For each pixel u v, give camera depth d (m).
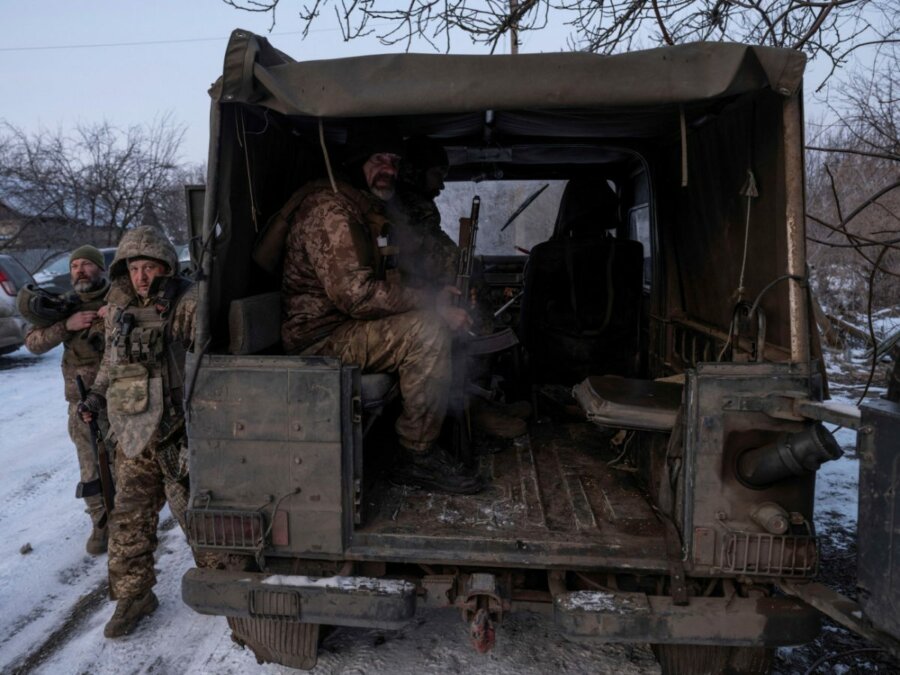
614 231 5.05
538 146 3.89
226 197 2.38
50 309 3.54
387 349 2.59
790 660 2.62
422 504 2.50
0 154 18.05
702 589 2.19
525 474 2.85
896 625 1.71
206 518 2.25
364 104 2.09
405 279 3.18
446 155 3.61
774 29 4.05
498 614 2.22
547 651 2.70
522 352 4.23
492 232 4.93
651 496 2.56
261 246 2.77
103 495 3.08
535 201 4.89
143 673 2.66
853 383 6.97
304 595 2.20
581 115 3.10
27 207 17.98
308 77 2.11
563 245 3.92
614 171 4.71
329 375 2.18
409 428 2.63
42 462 5.35
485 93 2.07
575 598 2.11
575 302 3.95
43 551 3.83
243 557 2.37
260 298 2.58
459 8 4.16
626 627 2.05
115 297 2.92
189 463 2.28
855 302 8.76
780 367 2.06
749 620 2.05
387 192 2.98
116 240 18.12
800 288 2.09
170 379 2.76
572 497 2.58
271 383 2.21
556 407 3.77
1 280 9.27
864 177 6.99
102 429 3.06
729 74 2.01
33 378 8.45
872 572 1.78
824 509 4.14
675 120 3.17
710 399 2.06
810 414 1.95
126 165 18.55
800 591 2.04
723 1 4.02
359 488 2.27
